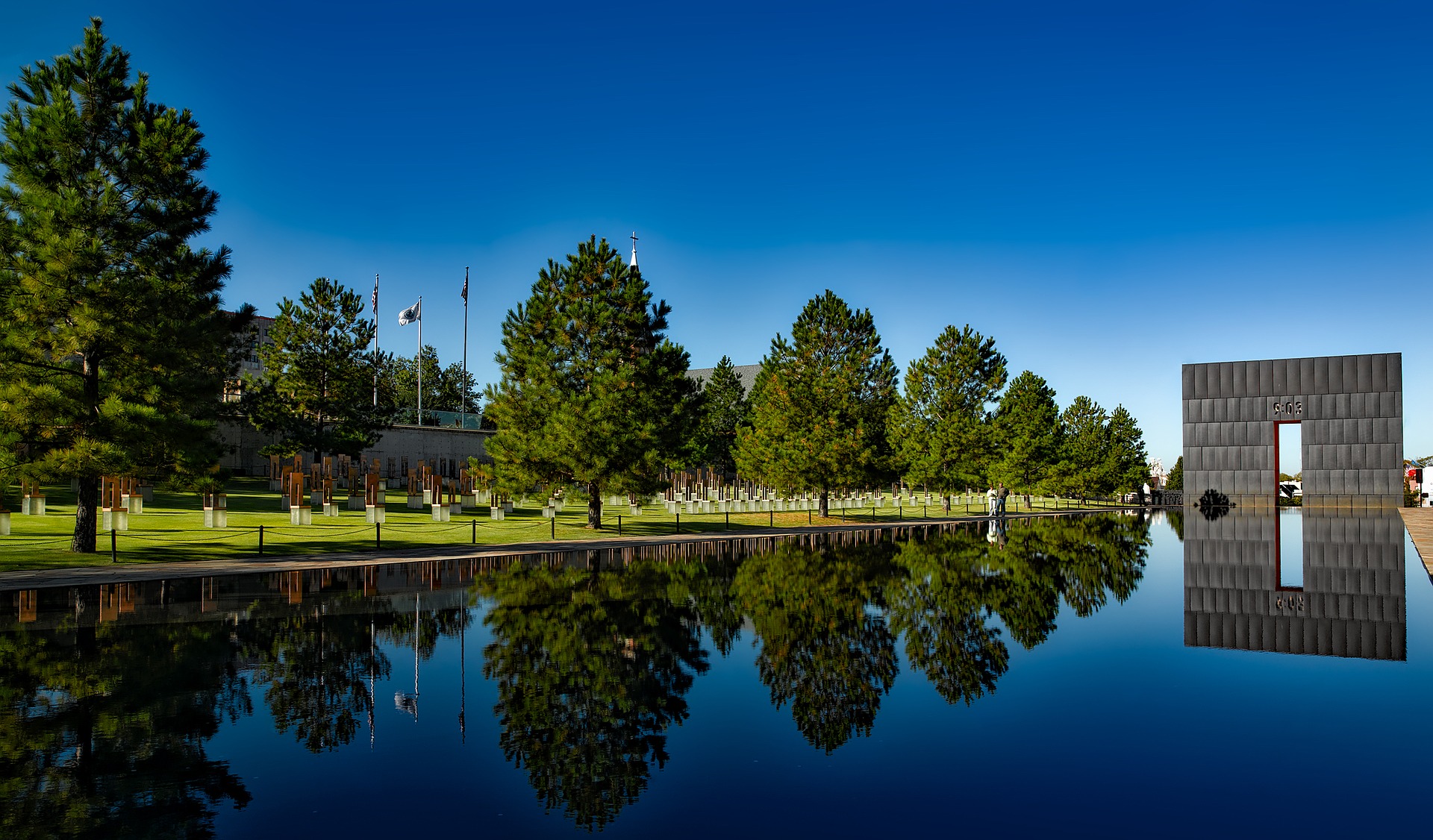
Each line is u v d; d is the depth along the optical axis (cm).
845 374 6203
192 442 2475
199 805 680
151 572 2167
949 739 862
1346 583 2161
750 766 780
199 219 2586
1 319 2350
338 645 1295
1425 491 8031
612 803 690
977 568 2533
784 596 1886
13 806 672
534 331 3894
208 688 1038
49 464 2266
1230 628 1505
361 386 6016
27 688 1034
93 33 2464
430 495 4591
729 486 7044
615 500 5822
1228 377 8094
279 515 3666
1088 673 1154
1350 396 7625
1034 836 621
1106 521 5675
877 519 5706
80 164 2420
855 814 666
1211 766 780
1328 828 633
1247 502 7988
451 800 693
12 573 2100
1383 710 962
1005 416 8094
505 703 984
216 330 2577
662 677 1124
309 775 748
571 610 1653
